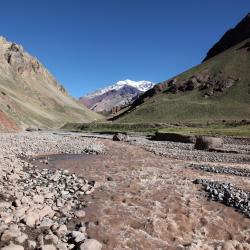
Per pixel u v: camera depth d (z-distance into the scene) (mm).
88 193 23422
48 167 34000
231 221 19984
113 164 36531
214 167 37750
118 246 16438
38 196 21047
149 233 17953
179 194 23875
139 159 42250
